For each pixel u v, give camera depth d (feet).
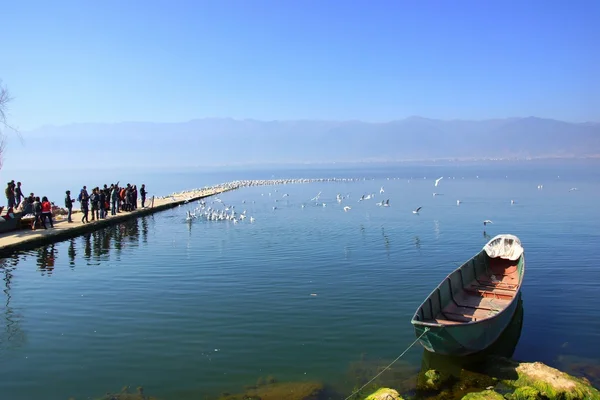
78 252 96.84
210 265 85.51
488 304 57.11
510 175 466.29
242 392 40.83
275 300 64.64
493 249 75.51
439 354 48.03
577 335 53.36
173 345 50.03
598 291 69.05
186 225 138.00
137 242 109.19
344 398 40.19
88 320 57.16
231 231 126.31
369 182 396.37
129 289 69.97
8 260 88.69
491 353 48.75
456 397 40.55
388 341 51.37
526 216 154.10
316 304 63.00
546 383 40.37
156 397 40.09
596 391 39.47
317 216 160.86
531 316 59.47
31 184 424.46
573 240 109.60
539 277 77.20
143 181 523.29
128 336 52.37
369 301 64.34
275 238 114.83
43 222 112.16
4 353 48.19
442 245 104.58
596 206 180.96
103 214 132.57
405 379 43.60
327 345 50.19
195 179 568.82
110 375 43.75
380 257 92.17
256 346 49.88
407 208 184.96
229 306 62.18
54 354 47.96
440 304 53.52
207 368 45.03
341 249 100.17
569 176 418.51
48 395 40.50
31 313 59.62
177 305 62.59
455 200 216.95
